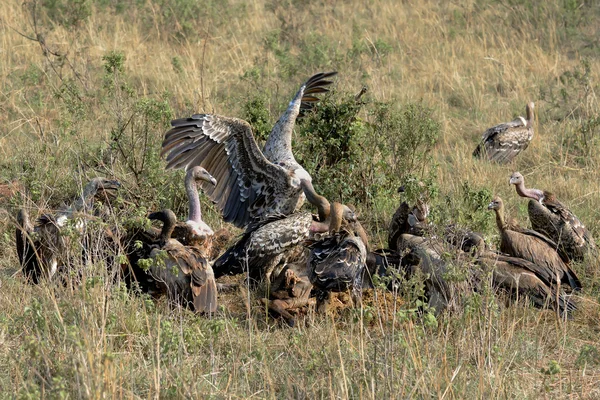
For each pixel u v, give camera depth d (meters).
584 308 27.94
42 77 48.78
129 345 22.69
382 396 20.38
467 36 62.66
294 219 28.25
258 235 27.92
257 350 22.05
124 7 62.94
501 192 38.16
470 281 25.42
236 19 63.38
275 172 30.02
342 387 20.00
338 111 35.47
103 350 20.78
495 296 26.19
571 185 39.09
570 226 32.31
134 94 39.34
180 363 21.20
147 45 57.81
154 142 36.34
